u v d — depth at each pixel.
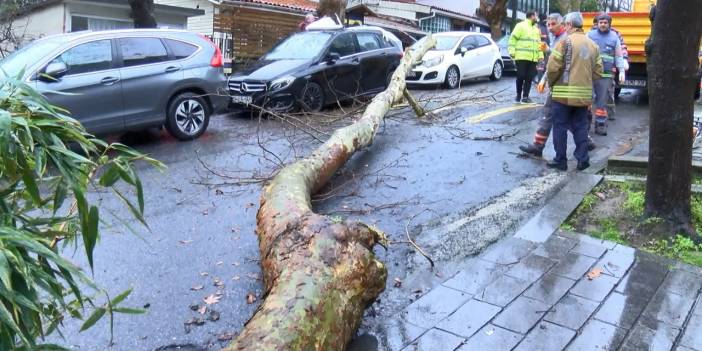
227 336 4.00
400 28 26.08
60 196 2.24
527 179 7.37
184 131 9.73
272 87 11.02
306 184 5.89
